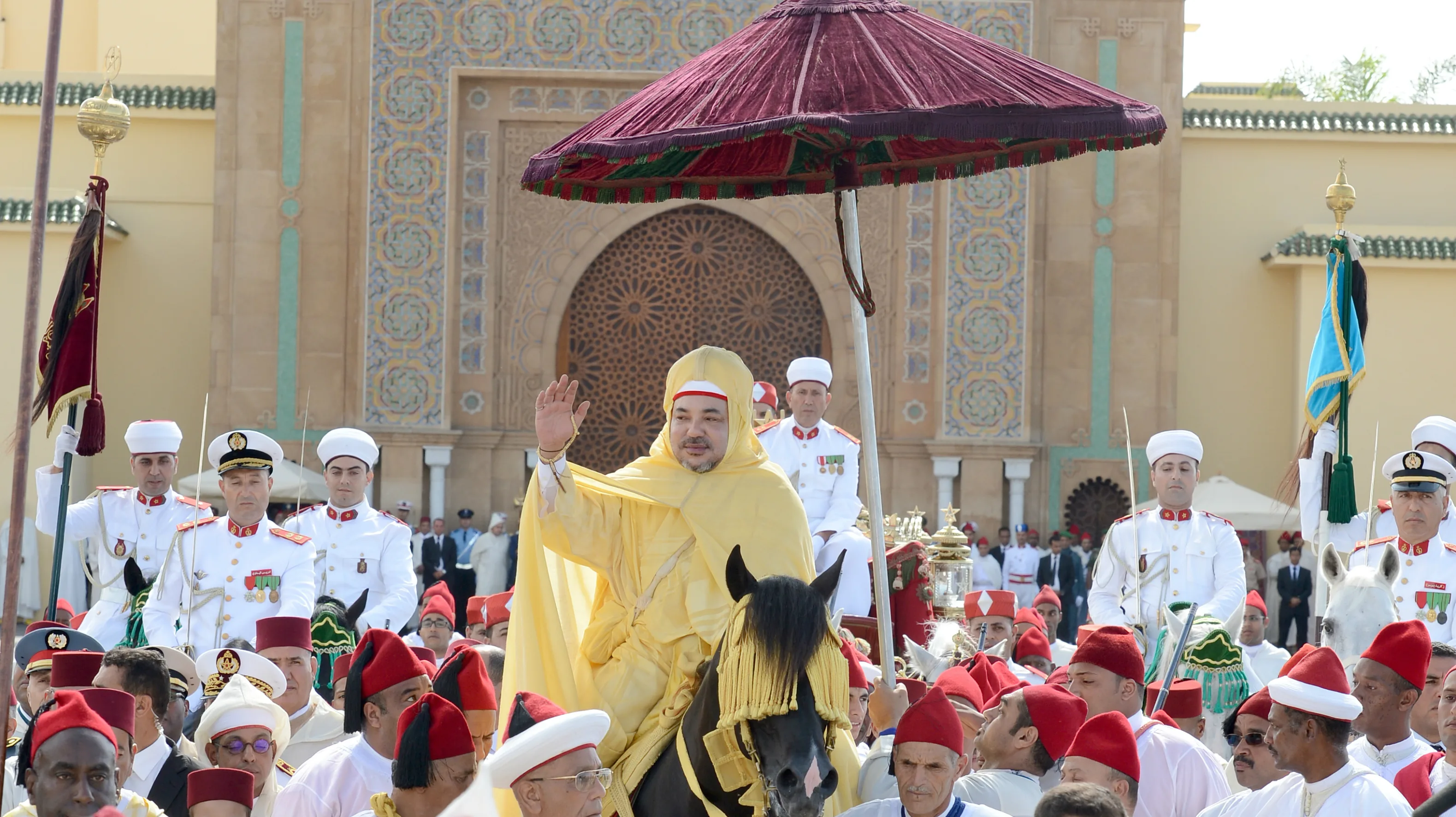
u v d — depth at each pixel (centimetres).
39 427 5950
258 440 2278
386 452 6288
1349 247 2402
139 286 6494
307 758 1686
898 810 1212
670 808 1173
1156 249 6419
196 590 2228
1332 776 1222
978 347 6381
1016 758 1381
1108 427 6406
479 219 6444
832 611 1599
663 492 1317
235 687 1433
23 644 1812
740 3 6419
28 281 1112
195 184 6544
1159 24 6394
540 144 6469
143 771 1434
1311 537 2383
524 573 1308
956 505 6375
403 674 1355
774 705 1032
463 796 708
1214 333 6600
